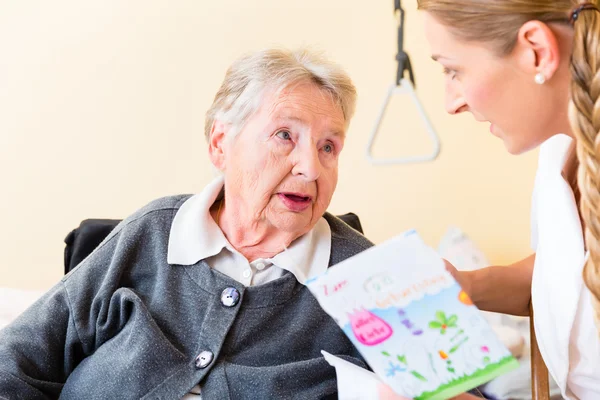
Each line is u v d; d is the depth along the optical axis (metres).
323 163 1.41
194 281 1.40
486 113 1.08
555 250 1.13
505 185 2.30
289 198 1.39
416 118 2.34
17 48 2.65
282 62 1.39
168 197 1.54
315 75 1.39
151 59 2.55
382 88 2.36
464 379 0.97
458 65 1.07
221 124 1.44
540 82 1.02
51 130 2.64
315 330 1.38
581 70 0.94
